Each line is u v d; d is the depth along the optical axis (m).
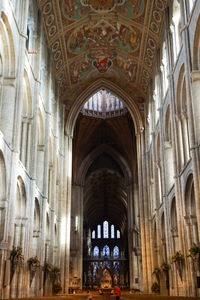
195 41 19.67
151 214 33.84
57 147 33.84
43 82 28.88
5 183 17.22
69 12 29.33
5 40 18.62
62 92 38.03
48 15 27.92
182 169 21.92
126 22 31.23
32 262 20.64
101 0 29.06
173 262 22.11
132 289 48.00
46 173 26.78
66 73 36.22
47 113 28.33
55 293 28.28
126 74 37.72
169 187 26.55
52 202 30.11
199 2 18.67
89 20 31.25
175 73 24.08
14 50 19.17
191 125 19.11
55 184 30.75
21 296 19.14
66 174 36.97
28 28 24.67
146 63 34.06
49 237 28.61
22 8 20.80
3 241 16.47
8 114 18.50
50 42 30.56
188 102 19.66
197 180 18.03
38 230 24.77
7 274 16.36
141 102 38.50
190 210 21.47
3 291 16.06
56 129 32.69
